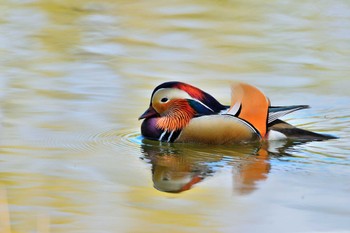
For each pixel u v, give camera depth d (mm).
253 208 10656
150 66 18547
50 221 10102
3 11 23422
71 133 14156
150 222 10109
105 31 21656
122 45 20328
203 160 12938
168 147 13805
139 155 13211
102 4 24469
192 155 13281
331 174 12039
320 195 11133
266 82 17531
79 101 15953
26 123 14578
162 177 11953
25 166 12367
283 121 14242
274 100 16391
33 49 19875
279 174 12094
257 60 19188
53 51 19641
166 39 20969
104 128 14523
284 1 24906
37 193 11125
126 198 11031
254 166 12531
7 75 17672
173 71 18234
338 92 16891
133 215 10383
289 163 12664
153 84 17172
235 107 14148
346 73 18156
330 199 10984
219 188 11477
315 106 16078
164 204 10773
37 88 16734
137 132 14484
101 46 20250
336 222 10164
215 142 13992
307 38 21000
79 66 18438
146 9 24062
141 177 11984
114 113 15312
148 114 14320
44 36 21016
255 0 24938
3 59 18953
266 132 13969
